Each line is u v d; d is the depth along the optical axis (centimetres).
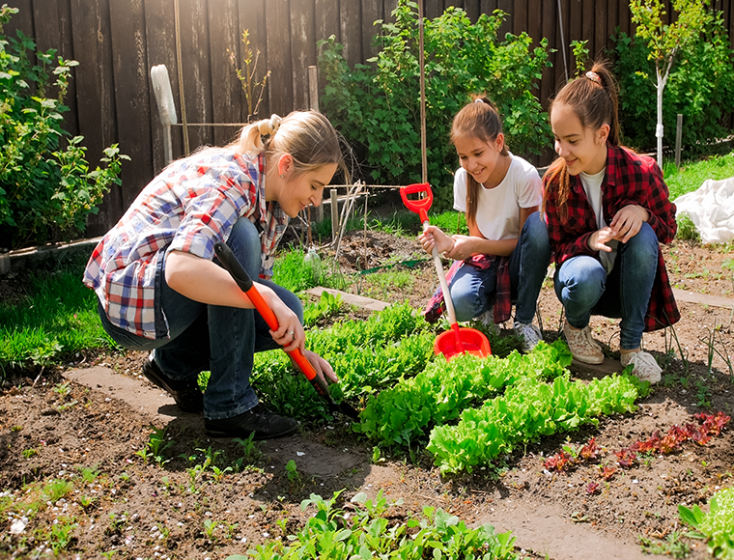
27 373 363
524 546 220
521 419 277
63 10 585
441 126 827
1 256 514
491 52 907
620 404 302
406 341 368
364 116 805
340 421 310
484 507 243
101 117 616
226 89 702
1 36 544
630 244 330
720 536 212
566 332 366
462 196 407
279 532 229
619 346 382
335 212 649
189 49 666
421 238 384
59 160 589
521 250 371
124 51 623
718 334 404
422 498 249
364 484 257
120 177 634
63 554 219
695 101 1100
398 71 819
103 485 258
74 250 558
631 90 1073
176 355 306
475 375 320
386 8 836
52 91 586
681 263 561
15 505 244
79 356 388
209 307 275
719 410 304
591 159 329
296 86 765
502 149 381
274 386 323
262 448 285
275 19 734
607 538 223
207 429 291
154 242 261
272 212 289
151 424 306
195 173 264
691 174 875
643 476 255
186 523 235
